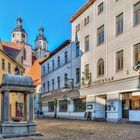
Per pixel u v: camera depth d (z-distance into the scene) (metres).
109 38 31.38
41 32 143.50
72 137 15.12
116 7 30.14
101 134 16.56
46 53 127.69
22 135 15.43
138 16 26.27
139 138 14.35
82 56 38.91
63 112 45.84
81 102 38.59
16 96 43.22
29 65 96.69
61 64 47.78
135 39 26.41
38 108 64.44
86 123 28.22
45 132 18.12
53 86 52.38
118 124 25.64
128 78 26.83
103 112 34.16
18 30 128.62
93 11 35.88
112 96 29.78
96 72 34.41
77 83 40.25
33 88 16.61
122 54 28.69
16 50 58.84
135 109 25.98
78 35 40.69
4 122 15.48
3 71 40.53
